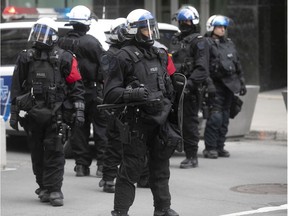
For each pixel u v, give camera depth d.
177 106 17.59
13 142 33.31
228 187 23.33
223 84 28.45
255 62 46.12
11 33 29.69
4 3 44.75
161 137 17.27
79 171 24.92
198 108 26.42
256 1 45.56
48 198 21.00
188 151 26.64
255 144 33.09
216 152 28.95
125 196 17.27
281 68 48.97
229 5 46.28
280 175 25.36
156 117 17.00
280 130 34.38
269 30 47.28
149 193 22.27
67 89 20.52
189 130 26.47
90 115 24.52
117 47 21.80
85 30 24.30
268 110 41.03
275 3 47.84
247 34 46.00
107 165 22.33
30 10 31.52
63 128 20.33
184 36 26.30
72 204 20.91
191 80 25.62
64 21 28.83
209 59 27.91
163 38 29.84
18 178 24.81
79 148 24.86
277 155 29.88
